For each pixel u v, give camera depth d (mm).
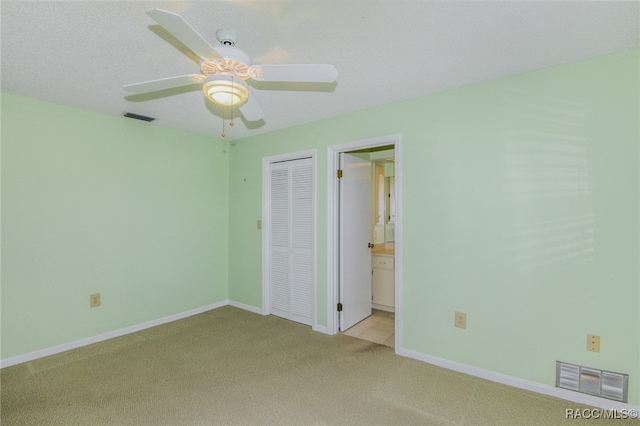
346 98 2643
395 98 2648
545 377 2109
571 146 2021
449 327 2473
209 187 3975
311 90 2463
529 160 2158
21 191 2551
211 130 3654
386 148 3750
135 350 2789
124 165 3172
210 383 2244
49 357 2639
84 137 2893
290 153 3494
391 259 3906
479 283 2348
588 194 1974
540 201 2123
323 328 3250
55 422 1817
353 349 2822
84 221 2895
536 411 1919
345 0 1409
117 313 3121
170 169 3559
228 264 4203
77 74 2168
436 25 1612
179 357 2654
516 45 1812
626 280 1878
